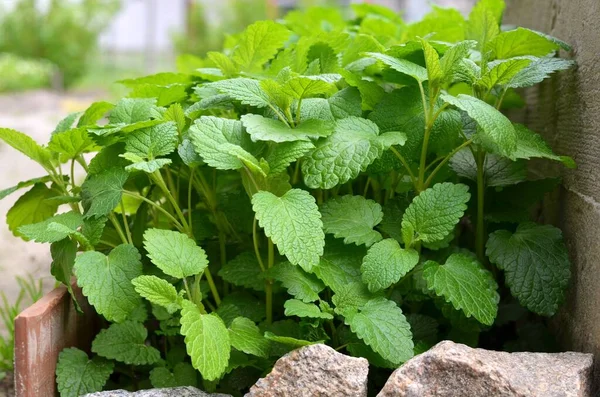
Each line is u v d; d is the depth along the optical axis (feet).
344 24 4.12
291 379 2.24
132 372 2.69
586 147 2.56
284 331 2.50
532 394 2.14
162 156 2.62
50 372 2.50
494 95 2.84
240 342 2.36
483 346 2.84
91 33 15.76
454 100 2.40
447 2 9.26
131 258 2.47
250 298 2.67
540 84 3.06
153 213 2.87
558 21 2.97
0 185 5.73
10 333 3.07
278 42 2.89
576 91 2.67
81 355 2.56
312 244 2.32
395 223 2.61
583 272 2.51
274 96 2.49
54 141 2.60
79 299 2.68
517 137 2.54
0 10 15.79
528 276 2.52
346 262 2.52
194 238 2.67
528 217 2.69
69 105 11.33
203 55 14.29
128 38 20.44
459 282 2.39
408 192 2.70
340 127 2.51
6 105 11.84
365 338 2.29
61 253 2.55
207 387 2.48
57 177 2.73
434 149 2.60
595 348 2.39
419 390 2.19
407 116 2.60
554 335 2.73
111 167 2.59
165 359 2.75
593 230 2.46
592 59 2.55
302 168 2.45
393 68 2.54
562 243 2.56
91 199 2.53
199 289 2.49
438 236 2.43
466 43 2.48
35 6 15.61
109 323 2.89
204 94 2.76
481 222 2.68
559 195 2.77
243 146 2.50
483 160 2.70
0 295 3.62
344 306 2.41
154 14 19.22
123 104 2.65
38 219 2.85
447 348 2.22
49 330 2.49
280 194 2.50
